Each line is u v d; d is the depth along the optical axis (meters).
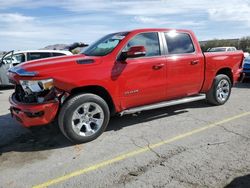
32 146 4.67
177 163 3.89
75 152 4.38
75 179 3.59
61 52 11.69
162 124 5.56
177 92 5.81
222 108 6.62
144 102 5.37
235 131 5.08
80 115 4.59
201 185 3.33
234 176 3.50
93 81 4.57
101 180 3.54
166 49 5.56
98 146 4.57
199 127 5.34
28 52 11.29
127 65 4.95
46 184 3.50
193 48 6.03
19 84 4.66
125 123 5.66
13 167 3.96
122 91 4.95
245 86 10.02
